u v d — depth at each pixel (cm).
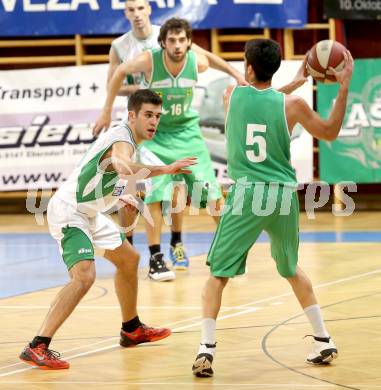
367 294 1488
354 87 2534
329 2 2627
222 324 1305
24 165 2612
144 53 1728
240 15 2605
